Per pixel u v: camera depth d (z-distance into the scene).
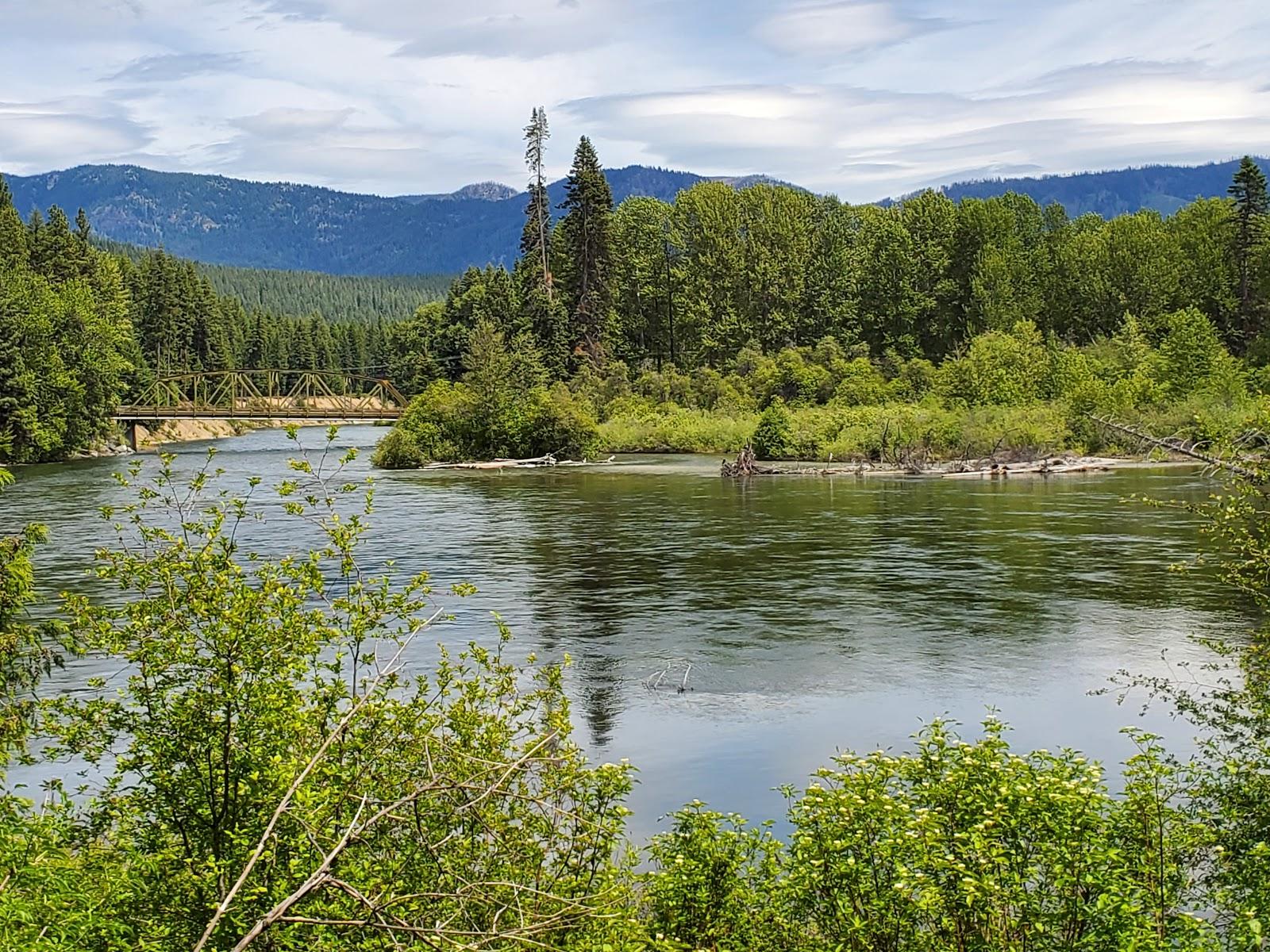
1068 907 8.51
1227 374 76.75
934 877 8.61
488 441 81.81
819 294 114.25
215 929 7.45
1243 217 95.75
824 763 18.00
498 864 8.20
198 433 118.62
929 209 111.12
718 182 115.81
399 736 8.31
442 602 29.86
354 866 7.77
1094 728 19.20
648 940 8.82
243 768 8.16
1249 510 11.56
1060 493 52.69
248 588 8.50
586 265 109.69
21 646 13.24
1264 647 11.65
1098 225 135.00
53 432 81.62
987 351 84.81
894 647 24.97
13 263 98.94
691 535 41.72
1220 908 9.86
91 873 8.02
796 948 9.32
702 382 102.50
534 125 125.31
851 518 45.41
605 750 18.70
